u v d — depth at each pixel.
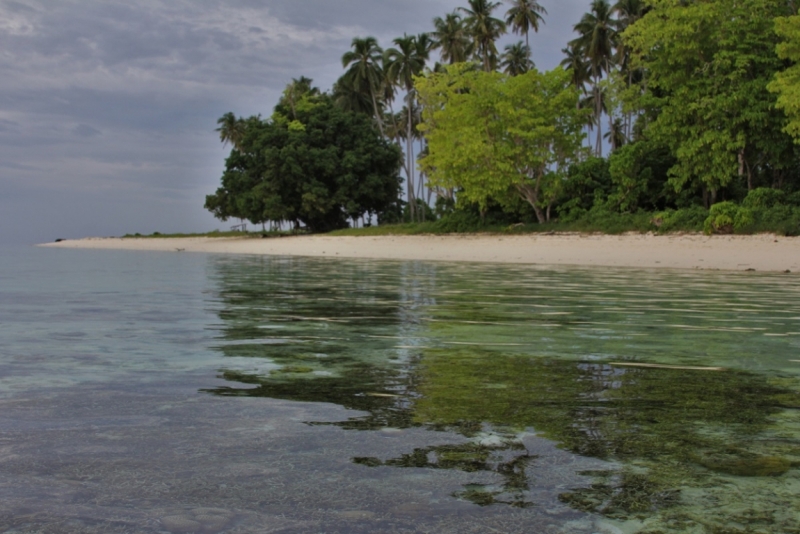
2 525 1.38
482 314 5.59
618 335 4.29
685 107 24.97
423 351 3.67
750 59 24.16
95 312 5.82
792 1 25.86
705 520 1.40
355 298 7.21
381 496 1.53
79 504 1.49
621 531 1.35
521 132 28.22
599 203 28.50
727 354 3.50
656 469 1.70
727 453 1.83
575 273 12.18
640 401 2.44
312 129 45.97
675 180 25.83
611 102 27.52
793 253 15.75
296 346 3.86
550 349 3.69
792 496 1.53
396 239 31.53
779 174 27.27
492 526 1.37
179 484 1.61
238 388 2.70
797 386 2.69
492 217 32.97
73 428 2.10
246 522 1.40
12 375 2.99
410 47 46.47
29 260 20.36
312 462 1.77
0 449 1.88
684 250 18.02
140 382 2.83
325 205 43.97
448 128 31.84
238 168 47.38
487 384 2.75
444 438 1.97
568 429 2.06
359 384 2.76
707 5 24.50
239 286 9.19
